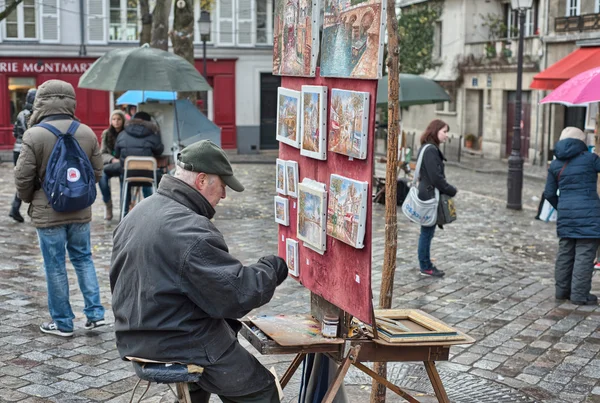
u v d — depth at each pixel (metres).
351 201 3.64
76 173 6.44
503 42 33.53
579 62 19.41
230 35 33.94
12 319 7.18
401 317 4.44
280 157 4.66
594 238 8.00
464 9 36.47
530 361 6.32
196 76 12.63
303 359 4.62
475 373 6.02
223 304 3.55
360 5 3.50
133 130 12.12
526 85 32.03
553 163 8.23
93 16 32.25
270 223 13.01
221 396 3.89
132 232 3.68
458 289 8.76
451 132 38.59
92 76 12.38
